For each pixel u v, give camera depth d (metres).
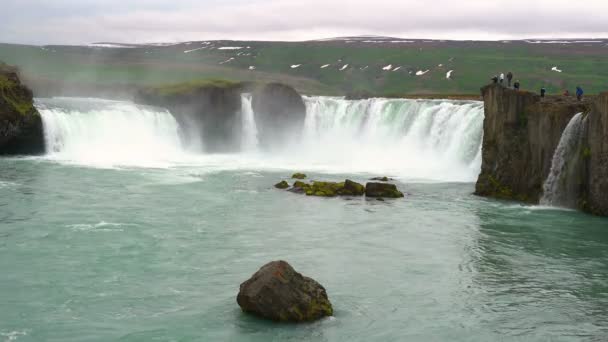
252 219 43.16
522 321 26.20
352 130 85.00
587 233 40.50
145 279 30.17
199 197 50.09
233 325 24.97
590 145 46.00
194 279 30.36
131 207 45.47
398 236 39.44
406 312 26.92
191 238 37.78
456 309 27.36
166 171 63.28
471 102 78.81
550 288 30.17
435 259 34.69
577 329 25.41
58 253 33.81
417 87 183.00
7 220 40.41
